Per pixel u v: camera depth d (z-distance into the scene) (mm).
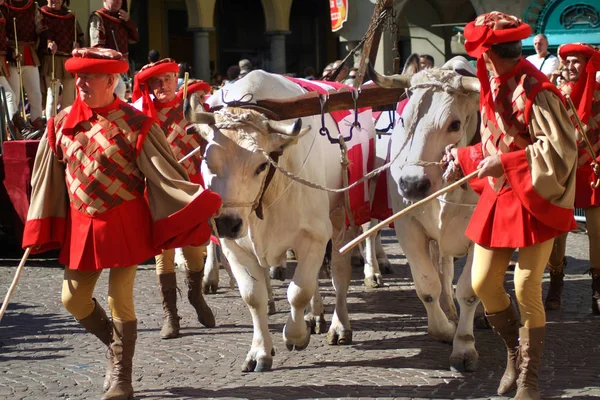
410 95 6855
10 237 12398
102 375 6871
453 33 28734
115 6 13594
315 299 8125
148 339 7977
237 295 9805
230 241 6836
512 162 5418
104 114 5992
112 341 6219
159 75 7898
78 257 5945
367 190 8203
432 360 7117
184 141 7977
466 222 6910
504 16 5594
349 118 8008
